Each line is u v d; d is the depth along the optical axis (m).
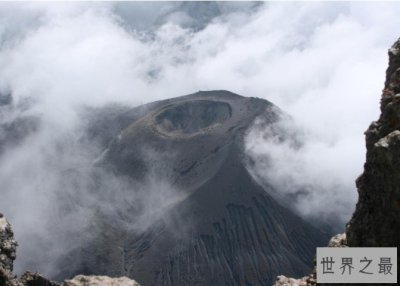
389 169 25.94
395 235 26.16
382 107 31.17
